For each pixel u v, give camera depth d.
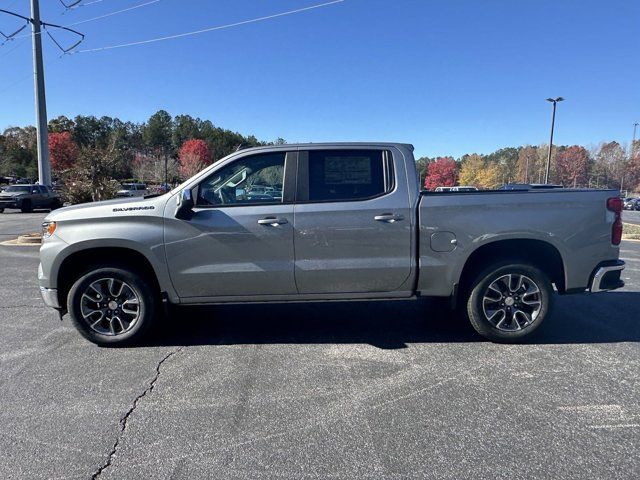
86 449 2.96
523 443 2.98
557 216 4.63
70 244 4.56
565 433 3.09
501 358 4.40
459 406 3.46
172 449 2.95
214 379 3.98
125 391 3.77
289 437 3.07
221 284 4.65
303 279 4.64
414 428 3.17
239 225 4.56
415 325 5.43
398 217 4.60
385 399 3.59
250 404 3.53
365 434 3.10
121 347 4.79
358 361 4.36
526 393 3.67
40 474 2.71
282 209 4.59
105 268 4.66
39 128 20.95
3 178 67.88
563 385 3.80
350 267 4.62
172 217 4.55
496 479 2.63
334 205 4.59
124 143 96.69
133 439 3.07
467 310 4.81
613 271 4.73
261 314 5.95
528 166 94.25
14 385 3.90
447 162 98.12
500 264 4.69
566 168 94.06
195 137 99.81
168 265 4.59
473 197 4.64
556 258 4.77
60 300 4.77
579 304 6.32
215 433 3.13
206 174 4.68
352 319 5.70
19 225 19.84
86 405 3.54
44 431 3.18
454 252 4.64
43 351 4.68
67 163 79.06
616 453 2.86
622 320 5.58
